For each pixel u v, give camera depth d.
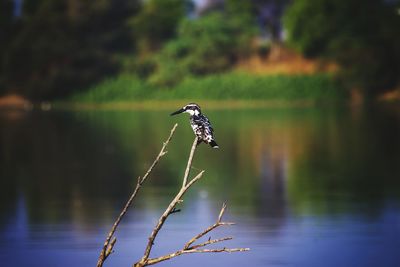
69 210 37.88
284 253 29.45
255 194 41.62
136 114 106.12
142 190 43.84
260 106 111.50
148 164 56.12
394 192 41.19
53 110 114.19
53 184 46.72
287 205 38.16
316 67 115.00
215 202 39.25
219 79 114.25
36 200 40.97
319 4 115.12
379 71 109.69
